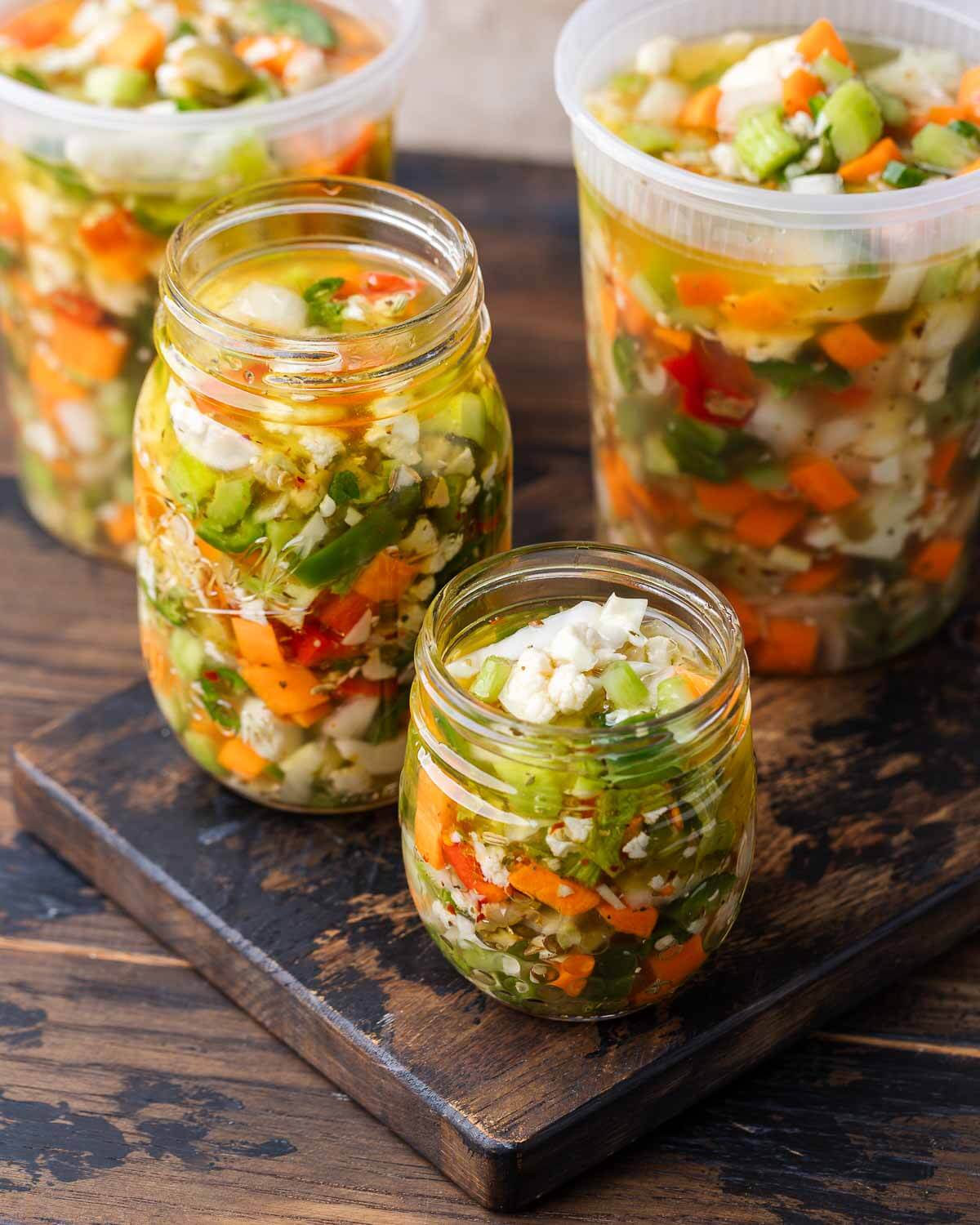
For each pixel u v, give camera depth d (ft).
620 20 2.83
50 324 2.86
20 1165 2.50
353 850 2.68
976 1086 2.57
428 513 2.53
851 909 2.62
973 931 2.70
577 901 2.41
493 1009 2.55
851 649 2.83
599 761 2.37
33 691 2.89
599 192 2.68
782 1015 2.57
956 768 2.75
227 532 2.51
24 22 2.95
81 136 2.73
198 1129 2.54
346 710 2.61
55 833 2.75
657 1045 2.52
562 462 3.10
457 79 3.54
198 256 2.58
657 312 2.66
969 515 2.82
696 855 2.42
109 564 3.04
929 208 2.56
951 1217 2.48
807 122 2.66
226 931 2.61
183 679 2.63
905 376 2.65
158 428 2.54
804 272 2.59
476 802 2.41
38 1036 2.60
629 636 2.49
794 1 2.86
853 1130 2.54
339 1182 2.50
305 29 2.95
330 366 2.45
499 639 2.53
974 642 2.89
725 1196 2.50
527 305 3.30
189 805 2.72
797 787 2.73
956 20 2.80
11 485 3.14
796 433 2.68
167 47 2.87
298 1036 2.58
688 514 2.77
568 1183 2.51
